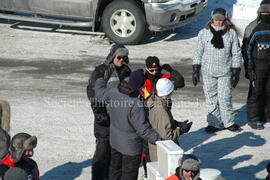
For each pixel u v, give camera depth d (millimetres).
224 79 21578
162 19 33031
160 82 15828
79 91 26594
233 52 21125
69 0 34344
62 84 27516
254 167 19203
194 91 26812
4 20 38750
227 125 22172
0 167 12453
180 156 13086
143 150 17219
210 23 21312
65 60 31391
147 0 32594
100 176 17484
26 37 35438
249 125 22844
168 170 13211
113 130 15961
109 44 34469
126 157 15883
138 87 15359
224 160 19766
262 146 20922
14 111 23938
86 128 22375
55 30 36812
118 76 17078
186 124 16156
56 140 21125
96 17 34531
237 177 18453
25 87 26984
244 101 25734
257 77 22141
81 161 19453
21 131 21828
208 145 21016
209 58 21438
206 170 12766
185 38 35688
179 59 31750
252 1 39844
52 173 18484
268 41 21609
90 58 31828
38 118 23266
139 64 30609
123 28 33906
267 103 22953
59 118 23328
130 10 33375
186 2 33406
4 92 26234
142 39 35438
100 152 17344
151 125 16016
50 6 34844
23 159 12805
